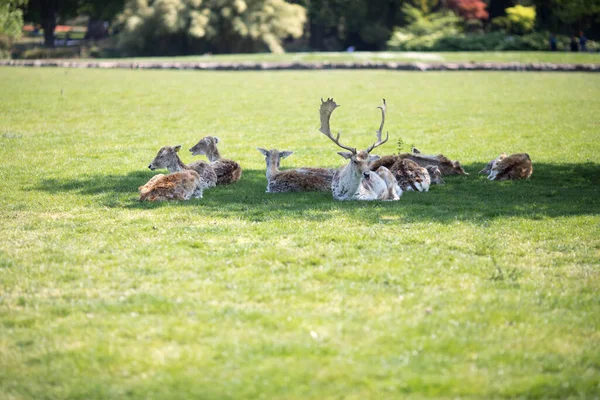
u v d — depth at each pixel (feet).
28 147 62.49
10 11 229.66
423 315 25.32
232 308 25.72
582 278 29.30
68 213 39.47
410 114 91.91
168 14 248.93
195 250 32.48
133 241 33.83
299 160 57.77
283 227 36.29
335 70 175.42
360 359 22.20
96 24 301.63
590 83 135.54
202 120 84.38
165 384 20.83
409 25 257.55
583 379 21.17
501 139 69.62
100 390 20.54
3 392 20.58
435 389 20.59
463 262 30.91
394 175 46.44
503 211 40.50
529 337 23.85
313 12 276.21
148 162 55.98
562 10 246.47
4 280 28.53
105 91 117.60
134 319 24.88
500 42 231.50
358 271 29.58
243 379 21.03
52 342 23.32
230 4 257.55
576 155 59.93
